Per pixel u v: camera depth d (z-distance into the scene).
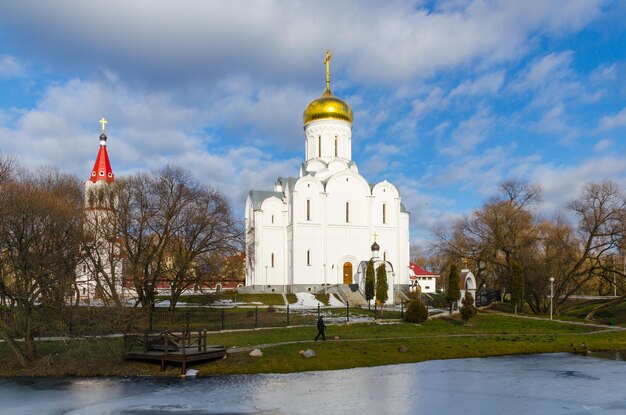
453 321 55.09
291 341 39.22
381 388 27.72
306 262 86.31
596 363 35.47
